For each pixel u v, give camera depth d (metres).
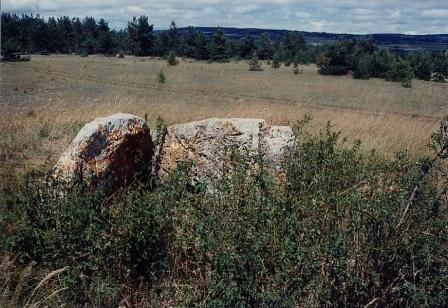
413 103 26.80
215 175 5.32
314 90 32.72
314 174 4.69
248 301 3.39
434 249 3.55
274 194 4.10
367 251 3.57
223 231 3.71
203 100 24.19
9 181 5.66
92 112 11.50
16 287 3.68
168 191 4.18
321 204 3.92
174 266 3.92
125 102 16.86
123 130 5.45
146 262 3.94
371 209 3.71
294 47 70.12
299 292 3.41
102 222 4.04
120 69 45.53
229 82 36.69
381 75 45.44
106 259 3.87
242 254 3.41
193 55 66.00
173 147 5.96
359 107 23.77
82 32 82.81
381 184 4.43
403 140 8.88
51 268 3.85
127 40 72.44
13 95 24.41
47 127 9.28
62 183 4.48
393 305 3.58
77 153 5.01
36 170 5.76
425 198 3.98
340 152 5.28
